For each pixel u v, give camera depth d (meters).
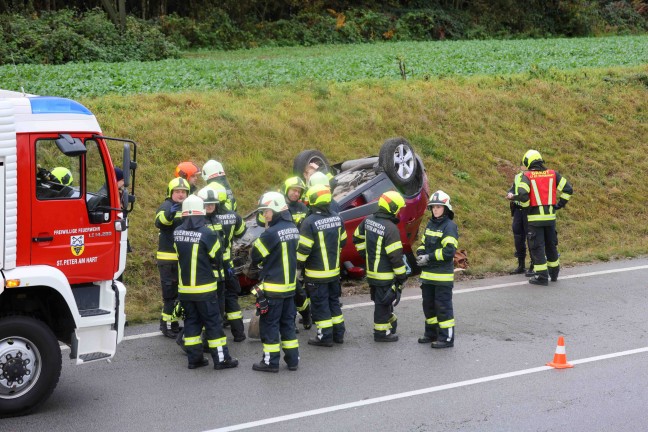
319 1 50.47
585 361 8.48
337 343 9.25
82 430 6.70
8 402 6.95
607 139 19.09
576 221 15.87
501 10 58.00
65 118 7.33
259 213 9.61
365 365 8.42
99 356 7.55
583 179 17.38
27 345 7.09
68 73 22.23
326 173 12.12
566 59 30.34
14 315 7.17
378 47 42.38
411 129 17.56
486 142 17.89
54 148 7.32
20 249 7.12
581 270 12.98
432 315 9.16
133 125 15.20
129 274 11.66
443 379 7.95
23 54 30.72
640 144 19.28
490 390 7.61
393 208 9.09
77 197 7.42
